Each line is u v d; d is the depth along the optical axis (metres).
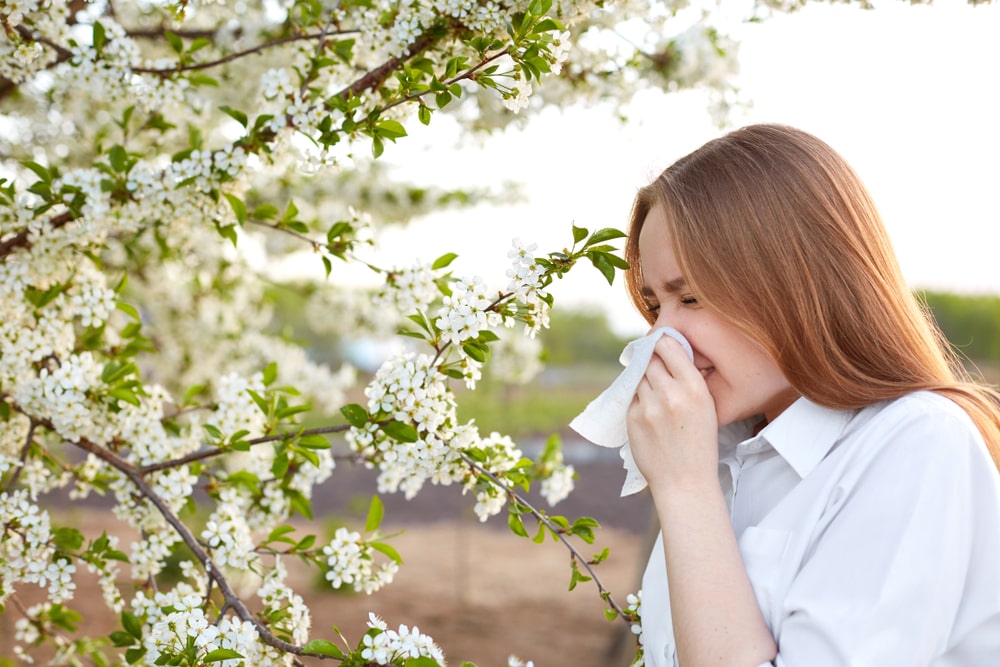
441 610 5.84
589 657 5.07
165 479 1.83
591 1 1.75
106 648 2.94
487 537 7.91
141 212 1.92
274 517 2.00
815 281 1.18
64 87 2.49
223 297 3.38
